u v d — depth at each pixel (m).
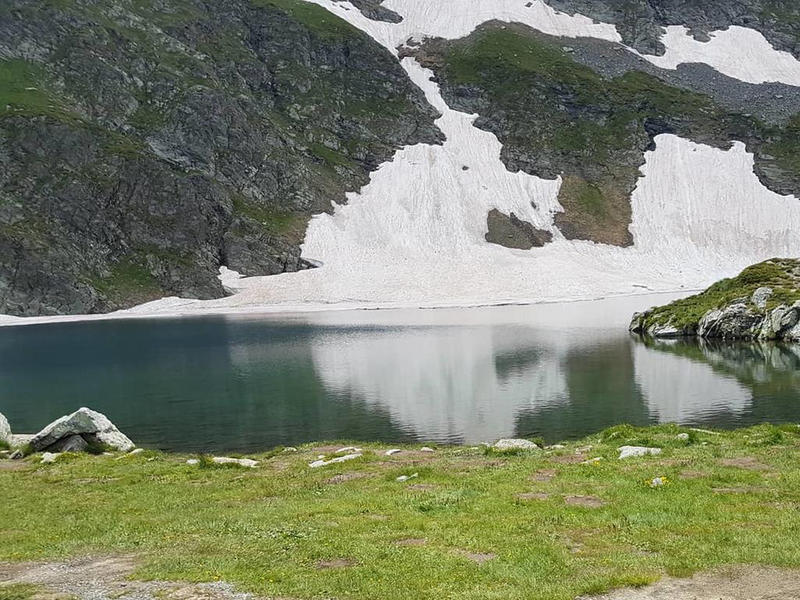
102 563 17.30
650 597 13.36
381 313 143.25
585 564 15.12
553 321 116.69
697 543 16.05
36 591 14.98
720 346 82.44
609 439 33.09
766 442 28.33
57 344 101.69
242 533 19.03
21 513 23.80
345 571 15.23
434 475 25.81
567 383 60.88
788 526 16.94
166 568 16.23
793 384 57.03
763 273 101.50
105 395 61.34
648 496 20.38
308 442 43.41
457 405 53.22
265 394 60.19
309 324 121.81
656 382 59.97
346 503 21.69
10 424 51.06
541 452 30.61
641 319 99.44
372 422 48.59
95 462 33.66
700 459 25.52
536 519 18.47
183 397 59.78
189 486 27.06
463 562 15.48
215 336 106.06
